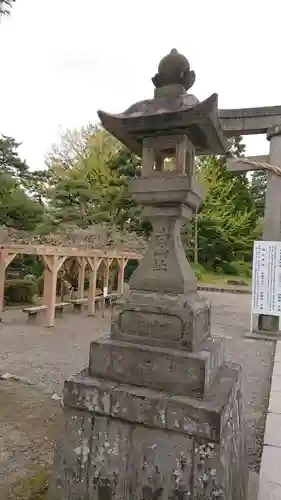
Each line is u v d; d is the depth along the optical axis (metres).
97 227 14.56
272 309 7.95
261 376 5.52
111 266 13.68
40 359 6.02
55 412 3.76
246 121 8.15
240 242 22.95
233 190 23.75
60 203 18.09
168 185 2.10
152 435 1.84
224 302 14.78
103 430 1.94
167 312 2.00
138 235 16.23
